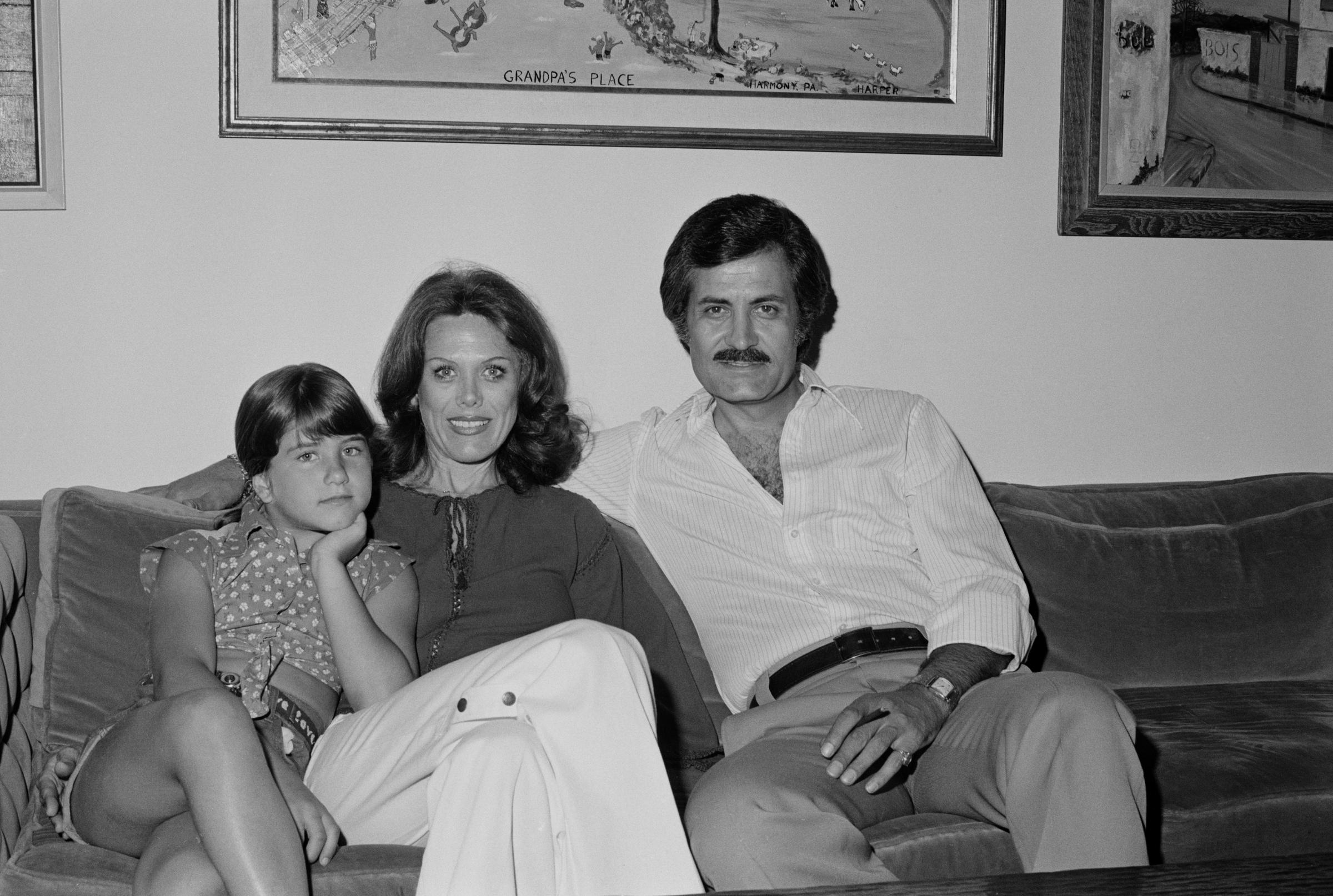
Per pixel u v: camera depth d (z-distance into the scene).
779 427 1.97
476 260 2.23
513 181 2.23
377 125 2.16
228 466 1.96
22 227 2.09
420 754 1.46
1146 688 2.18
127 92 2.10
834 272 2.35
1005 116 2.38
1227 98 2.45
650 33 2.24
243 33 2.11
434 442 1.91
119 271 2.12
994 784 1.55
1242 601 2.22
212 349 2.16
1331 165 2.51
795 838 1.48
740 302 1.87
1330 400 2.58
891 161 2.35
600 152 2.25
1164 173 2.44
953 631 1.76
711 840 1.50
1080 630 2.17
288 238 2.17
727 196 2.25
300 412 1.69
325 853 1.40
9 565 1.77
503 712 1.41
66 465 2.13
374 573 1.76
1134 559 2.21
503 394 1.87
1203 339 2.51
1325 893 1.14
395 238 2.20
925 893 1.15
